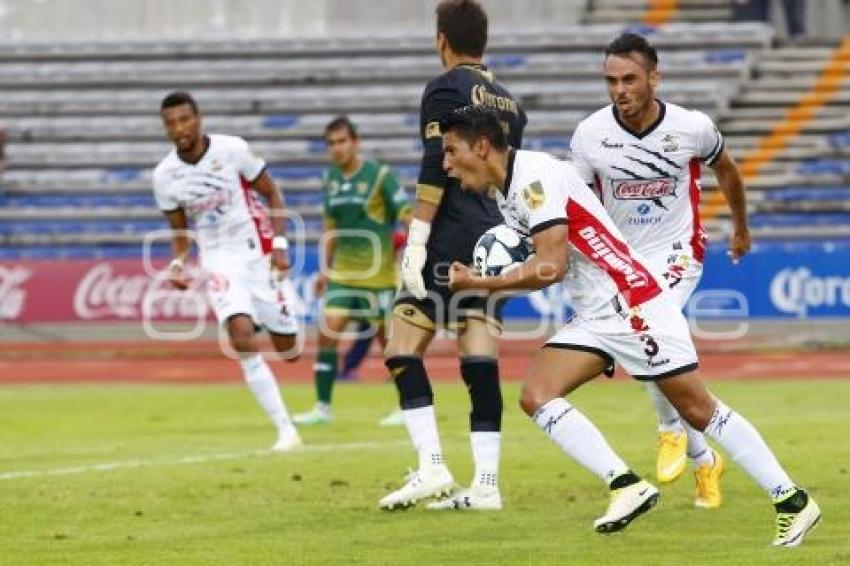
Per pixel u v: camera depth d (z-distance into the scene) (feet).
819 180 227.61
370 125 245.45
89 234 229.66
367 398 144.15
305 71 255.91
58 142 250.37
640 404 132.98
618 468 62.75
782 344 188.85
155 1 269.23
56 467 92.43
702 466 74.69
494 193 65.16
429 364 183.11
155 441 108.68
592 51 253.44
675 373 61.93
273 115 250.78
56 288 198.59
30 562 60.54
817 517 62.03
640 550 61.72
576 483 82.74
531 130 238.89
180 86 258.78
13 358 197.36
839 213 224.12
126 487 82.58
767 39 250.98
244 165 104.53
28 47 266.98
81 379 172.14
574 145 74.54
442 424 116.88
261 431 115.75
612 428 111.65
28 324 198.80
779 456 91.81
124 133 250.98
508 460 92.73
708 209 211.20
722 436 62.18
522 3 263.49
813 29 265.95
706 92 238.48
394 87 253.44
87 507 75.66
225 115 251.80
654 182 73.72
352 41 260.83
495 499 74.18
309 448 101.45
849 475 83.56
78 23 271.08
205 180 103.60
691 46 249.55
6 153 246.06
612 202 74.59
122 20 269.85
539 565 58.49
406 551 62.18
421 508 74.64
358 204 127.65
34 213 234.99
